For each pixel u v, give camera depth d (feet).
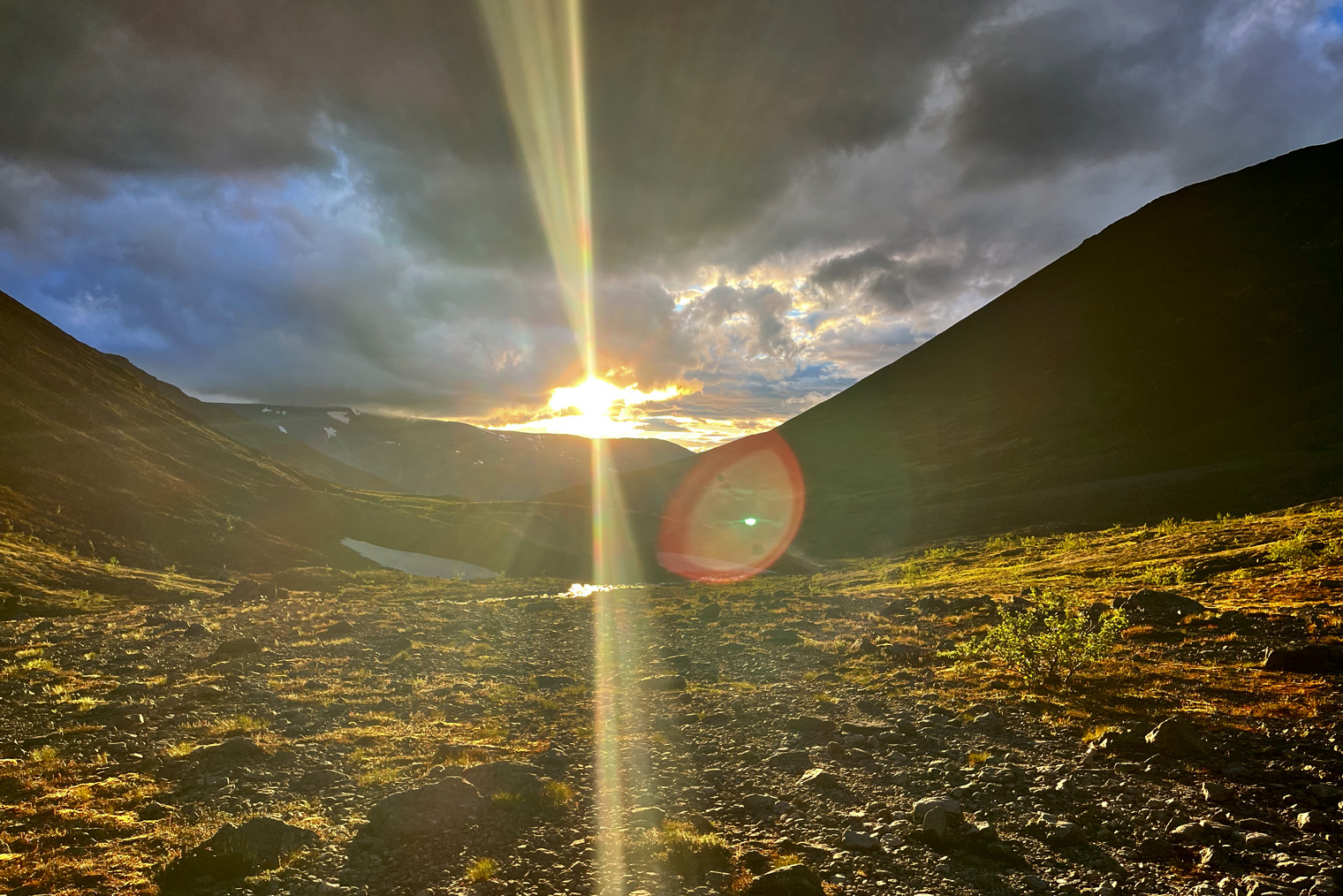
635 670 91.40
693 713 67.56
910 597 147.13
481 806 42.70
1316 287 635.66
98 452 359.66
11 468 302.45
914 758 50.52
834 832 38.88
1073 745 50.55
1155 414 602.85
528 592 237.25
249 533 342.03
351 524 422.82
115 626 131.34
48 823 40.78
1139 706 57.36
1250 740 46.93
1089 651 66.03
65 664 92.12
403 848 37.73
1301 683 56.90
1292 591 94.32
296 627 130.62
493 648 111.55
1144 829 36.73
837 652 95.91
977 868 34.04
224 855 35.04
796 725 59.82
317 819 41.86
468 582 281.54
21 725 61.98
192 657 97.76
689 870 34.91
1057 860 34.37
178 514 332.60
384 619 144.97
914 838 37.19
